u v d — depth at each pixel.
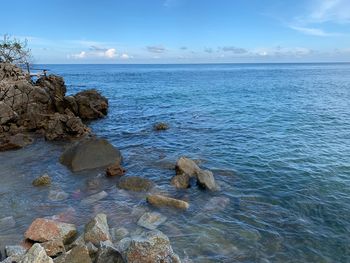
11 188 15.38
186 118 33.50
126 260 8.48
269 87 69.69
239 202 13.94
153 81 95.88
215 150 21.53
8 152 21.50
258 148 21.81
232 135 25.61
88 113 33.56
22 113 29.19
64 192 14.93
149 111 38.72
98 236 10.27
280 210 13.27
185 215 12.72
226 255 10.20
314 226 12.08
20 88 29.42
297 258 10.19
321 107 39.28
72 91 64.06
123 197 14.40
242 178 16.62
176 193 14.79
